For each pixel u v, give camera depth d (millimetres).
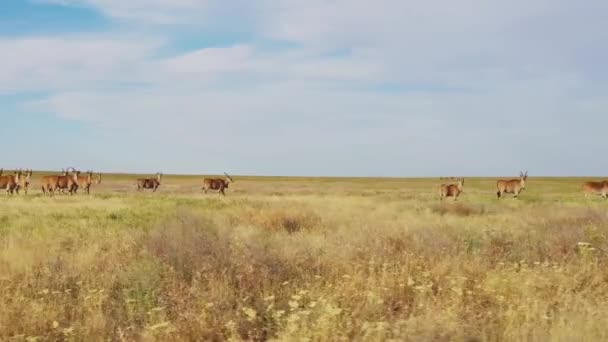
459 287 7160
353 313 6184
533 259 9875
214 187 45594
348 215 19312
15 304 6676
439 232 12438
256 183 82625
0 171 40219
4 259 9438
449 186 35625
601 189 42188
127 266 8742
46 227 15195
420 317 5938
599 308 6199
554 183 80000
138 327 6348
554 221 16422
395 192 51531
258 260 8625
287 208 20953
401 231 12367
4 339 5887
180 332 6043
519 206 25797
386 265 8281
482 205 25281
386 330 5734
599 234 10906
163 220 15078
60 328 6285
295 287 7660
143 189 55469
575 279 7668
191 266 8625
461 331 5594
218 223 14406
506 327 5871
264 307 6859
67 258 9656
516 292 7242
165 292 7379
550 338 5398
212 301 6898
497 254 9922
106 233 13461
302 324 5680
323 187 70250
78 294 7574
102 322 6227
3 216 19031
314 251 9922
